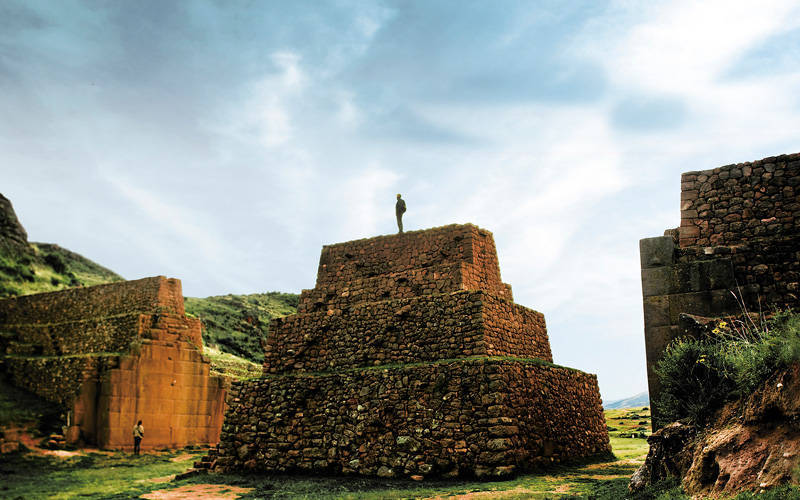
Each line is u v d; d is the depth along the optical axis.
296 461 21.44
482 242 25.14
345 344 24.05
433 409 19.08
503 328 22.31
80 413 30.25
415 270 24.70
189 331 34.31
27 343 38.72
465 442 18.11
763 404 9.75
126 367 31.23
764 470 9.08
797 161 14.55
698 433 10.93
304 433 21.67
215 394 34.12
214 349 51.34
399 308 23.12
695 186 15.52
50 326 38.06
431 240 25.19
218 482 20.23
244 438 22.95
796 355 9.55
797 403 9.22
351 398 21.06
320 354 24.55
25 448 26.64
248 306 67.19
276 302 73.81
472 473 17.62
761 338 10.92
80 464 25.22
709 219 15.10
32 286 53.12
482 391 18.36
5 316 41.62
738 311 13.66
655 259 14.73
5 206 58.25
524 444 18.50
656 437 11.68
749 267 13.94
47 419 30.55
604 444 24.50
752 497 8.56
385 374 20.58
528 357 23.69
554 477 17.06
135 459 27.38
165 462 27.03
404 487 17.05
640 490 11.40
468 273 23.77
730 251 14.22
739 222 14.77
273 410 22.72
